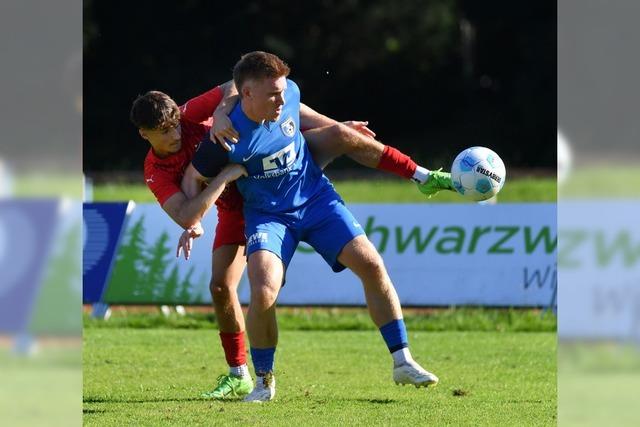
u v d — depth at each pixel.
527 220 37.72
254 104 21.28
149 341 32.25
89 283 38.53
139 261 38.66
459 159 23.55
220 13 114.06
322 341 32.44
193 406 22.39
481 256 37.66
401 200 67.94
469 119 118.31
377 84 121.00
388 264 38.09
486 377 26.14
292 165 22.22
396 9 119.44
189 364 28.17
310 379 25.80
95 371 27.11
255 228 22.11
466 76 120.69
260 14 115.25
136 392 24.27
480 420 21.08
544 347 31.03
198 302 38.28
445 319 36.38
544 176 90.75
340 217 22.47
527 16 116.56
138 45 111.19
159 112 21.38
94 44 109.19
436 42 119.94
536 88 111.94
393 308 22.19
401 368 21.95
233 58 114.50
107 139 108.00
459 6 119.81
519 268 37.31
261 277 21.67
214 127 21.55
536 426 20.66
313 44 118.56
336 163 94.38
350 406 22.36
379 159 23.42
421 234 38.22
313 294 37.69
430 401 23.00
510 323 35.81
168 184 22.12
